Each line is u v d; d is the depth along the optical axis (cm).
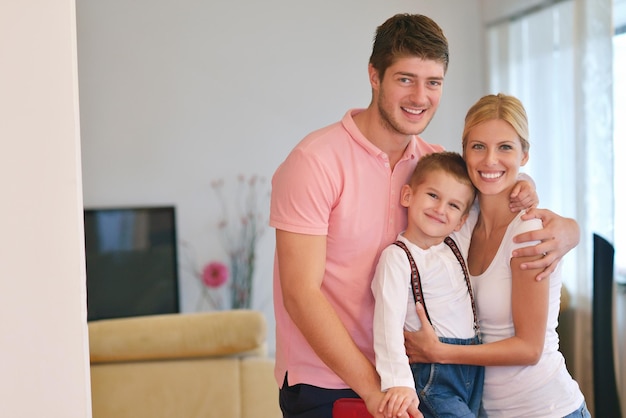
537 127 438
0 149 109
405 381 162
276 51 483
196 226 480
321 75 489
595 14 379
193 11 471
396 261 176
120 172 470
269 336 490
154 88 470
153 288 467
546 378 180
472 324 182
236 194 484
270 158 486
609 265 361
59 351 112
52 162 110
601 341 364
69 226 111
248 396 302
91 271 457
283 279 171
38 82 110
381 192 184
